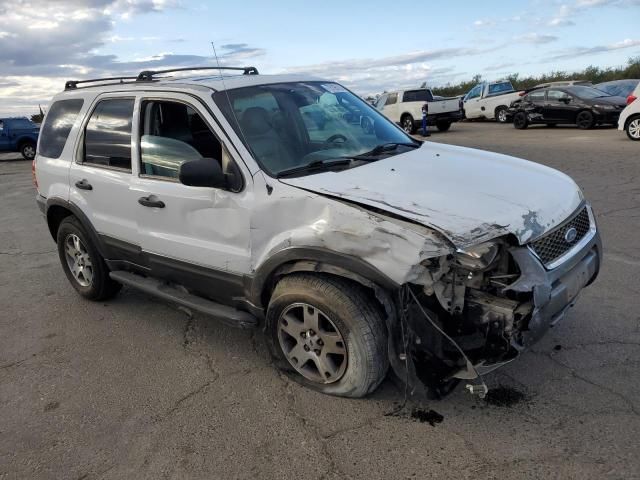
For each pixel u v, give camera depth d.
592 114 17.89
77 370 3.99
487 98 25.41
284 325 3.42
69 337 4.57
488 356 2.91
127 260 4.53
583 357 3.57
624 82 19.72
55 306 5.28
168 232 3.95
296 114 3.94
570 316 4.15
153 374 3.85
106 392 3.66
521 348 2.81
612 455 2.66
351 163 3.62
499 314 2.78
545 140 15.64
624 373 3.35
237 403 3.39
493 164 3.75
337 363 3.29
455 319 2.96
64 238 5.20
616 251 5.54
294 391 3.47
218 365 3.90
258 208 3.30
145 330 4.59
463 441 2.86
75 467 2.95
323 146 3.82
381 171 3.45
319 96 4.29
